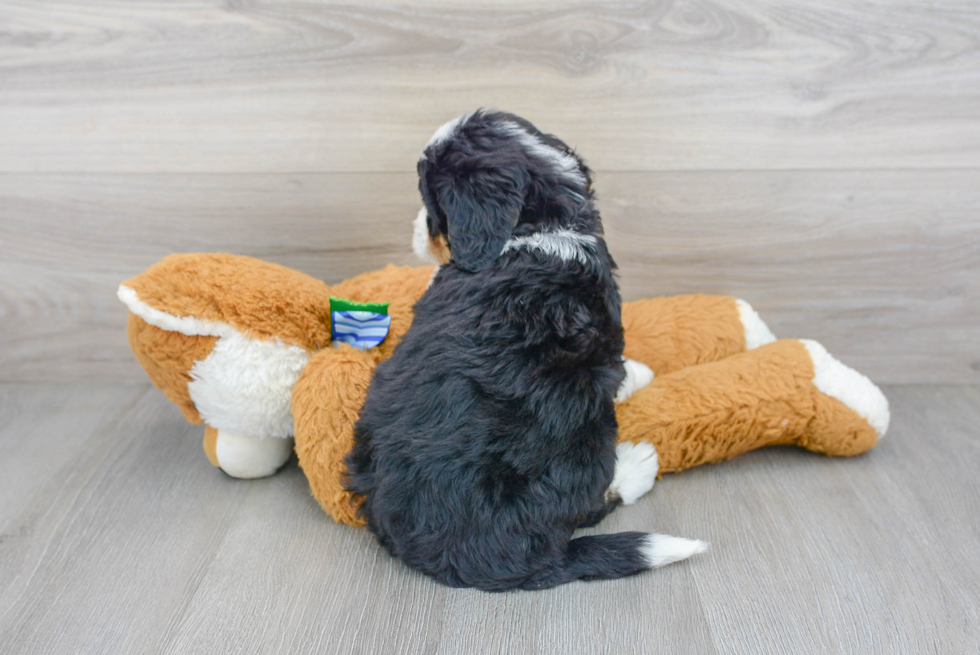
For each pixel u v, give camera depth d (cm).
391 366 117
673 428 136
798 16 145
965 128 153
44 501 136
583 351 111
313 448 124
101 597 113
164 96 151
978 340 172
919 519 130
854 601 111
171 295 121
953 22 145
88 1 143
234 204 161
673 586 115
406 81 151
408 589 115
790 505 134
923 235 162
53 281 168
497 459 106
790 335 175
